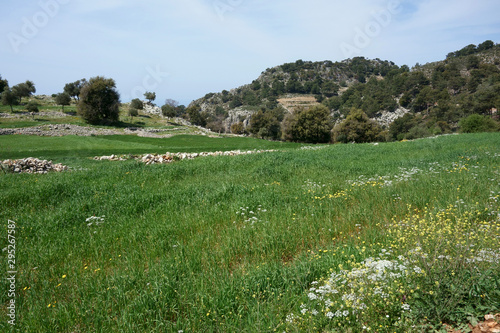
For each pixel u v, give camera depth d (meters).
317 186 11.89
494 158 14.92
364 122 90.75
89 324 4.43
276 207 9.63
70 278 5.90
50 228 8.49
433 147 23.16
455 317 3.73
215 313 4.24
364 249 5.53
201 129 96.69
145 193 11.51
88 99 80.69
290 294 4.68
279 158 19.31
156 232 7.77
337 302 4.09
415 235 5.86
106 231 8.22
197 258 6.15
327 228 7.69
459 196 9.04
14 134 53.38
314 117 87.81
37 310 4.77
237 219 8.79
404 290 4.03
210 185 12.65
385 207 9.01
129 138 60.00
